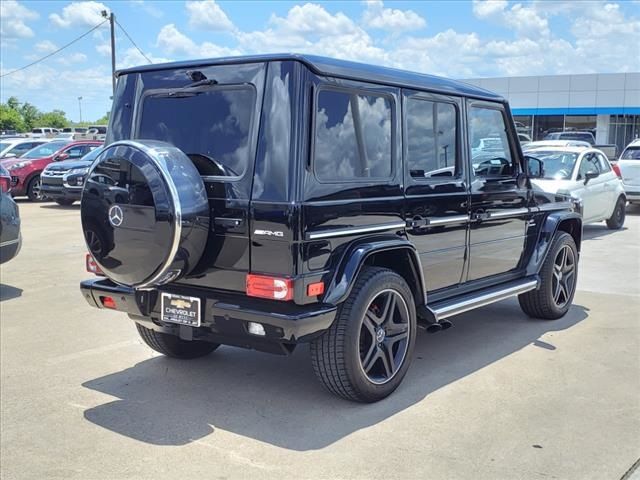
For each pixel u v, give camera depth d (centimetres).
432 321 488
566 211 688
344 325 419
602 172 1307
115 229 409
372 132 446
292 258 387
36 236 1220
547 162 1245
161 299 435
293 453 382
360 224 430
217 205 409
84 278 862
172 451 386
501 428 414
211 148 425
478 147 558
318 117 407
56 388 486
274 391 478
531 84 4278
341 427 416
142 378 505
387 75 462
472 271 558
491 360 545
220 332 415
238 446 392
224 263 411
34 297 761
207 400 462
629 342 595
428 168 498
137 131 471
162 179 391
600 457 376
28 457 381
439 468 363
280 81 400
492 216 566
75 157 1958
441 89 511
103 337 609
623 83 4019
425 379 500
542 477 354
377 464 368
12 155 2084
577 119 4353
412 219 476
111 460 376
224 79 425
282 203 387
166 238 391
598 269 940
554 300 661
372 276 436
